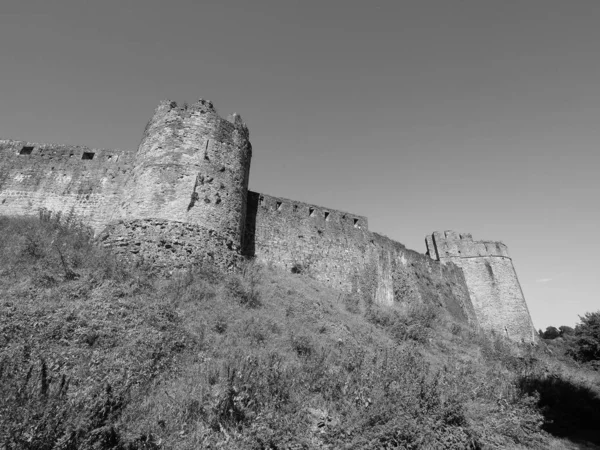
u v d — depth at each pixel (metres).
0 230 14.83
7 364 7.32
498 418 10.17
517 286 39.72
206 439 6.45
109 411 6.27
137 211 16.50
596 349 25.39
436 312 28.78
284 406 7.80
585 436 11.16
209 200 17.55
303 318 14.70
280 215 25.38
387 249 31.16
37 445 5.16
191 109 19.42
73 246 14.30
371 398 8.58
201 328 10.85
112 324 9.75
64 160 20.92
